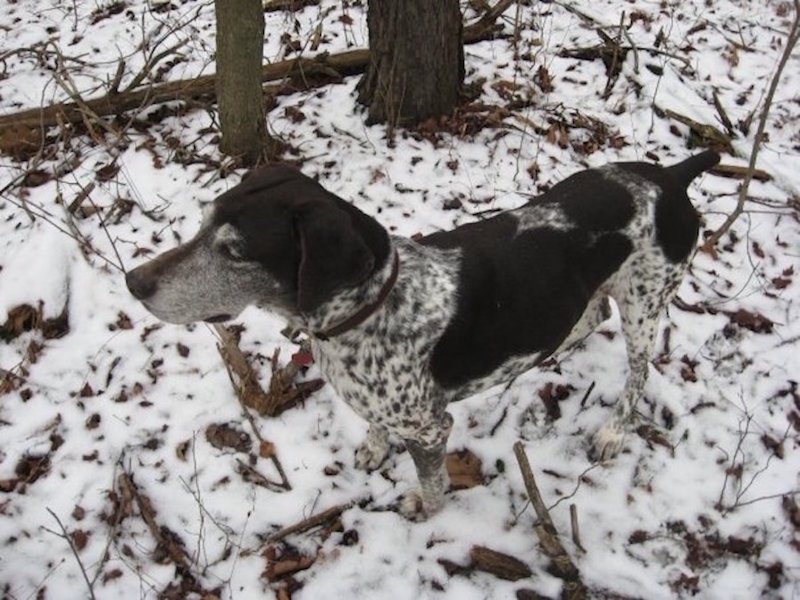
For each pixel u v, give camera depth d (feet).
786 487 4.39
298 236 3.14
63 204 5.58
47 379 4.78
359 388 3.62
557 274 3.80
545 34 7.34
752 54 7.22
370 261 3.13
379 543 4.15
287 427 4.59
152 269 3.20
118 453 4.45
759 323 5.11
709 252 5.49
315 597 3.97
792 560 4.15
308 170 5.94
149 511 4.23
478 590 4.00
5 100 6.57
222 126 5.90
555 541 3.94
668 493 4.37
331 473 4.42
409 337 3.54
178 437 4.53
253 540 4.17
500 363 3.86
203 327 5.02
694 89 6.73
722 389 4.82
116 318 5.07
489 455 4.52
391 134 6.17
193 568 4.06
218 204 3.20
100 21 7.57
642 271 4.09
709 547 4.18
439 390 3.76
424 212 5.66
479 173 5.97
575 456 4.54
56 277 5.16
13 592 3.96
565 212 3.89
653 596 4.01
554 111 6.46
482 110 6.41
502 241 3.79
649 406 4.75
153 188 5.81
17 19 7.62
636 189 3.99
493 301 3.70
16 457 4.44
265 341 4.93
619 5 7.73
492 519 4.25
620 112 6.52
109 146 6.06
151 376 4.78
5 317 4.98
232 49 5.39
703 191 5.90
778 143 6.31
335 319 3.36
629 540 4.20
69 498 4.28
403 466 4.48
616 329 5.11
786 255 5.53
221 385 4.75
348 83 6.75
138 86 6.46
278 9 7.64
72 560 4.07
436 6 5.76
